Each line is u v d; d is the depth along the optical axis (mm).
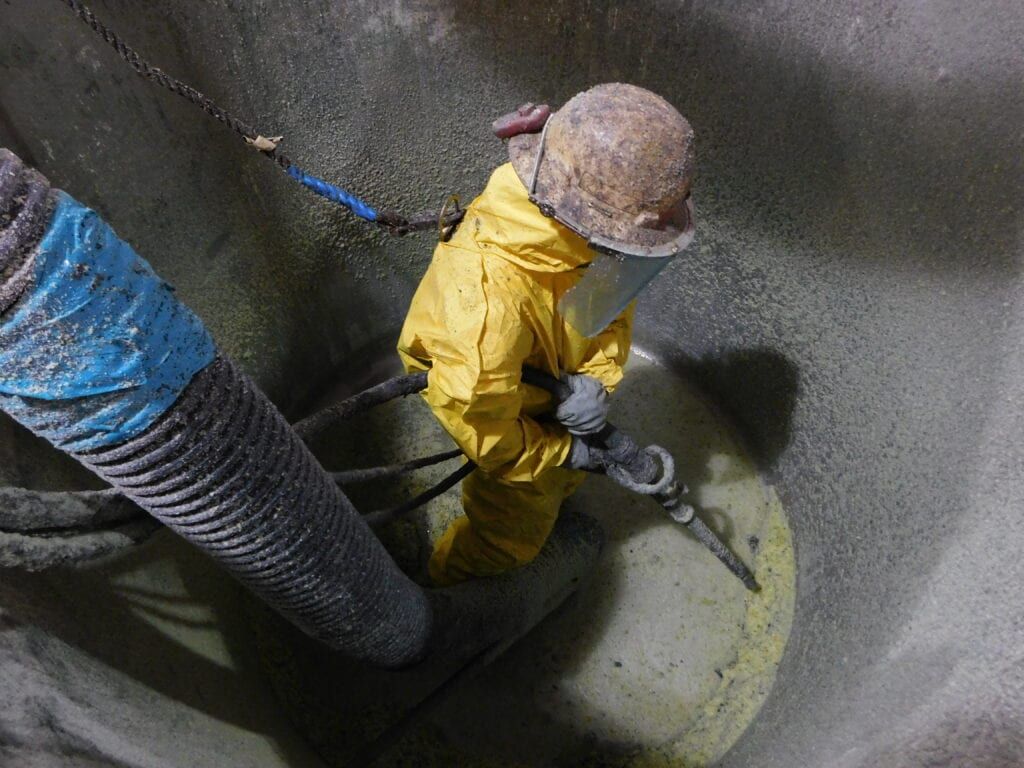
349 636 923
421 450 1680
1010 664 622
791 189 1254
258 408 665
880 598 905
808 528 1397
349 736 1298
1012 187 878
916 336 1049
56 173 1000
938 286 1007
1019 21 875
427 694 1356
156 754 672
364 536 864
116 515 726
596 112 775
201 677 963
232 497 649
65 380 502
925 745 617
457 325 872
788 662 1253
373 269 1662
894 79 1026
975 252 935
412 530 1572
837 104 1113
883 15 1005
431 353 928
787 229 1300
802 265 1308
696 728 1327
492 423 954
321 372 1717
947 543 761
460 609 1188
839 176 1162
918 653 698
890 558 954
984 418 819
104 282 487
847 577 1131
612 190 783
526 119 861
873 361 1166
